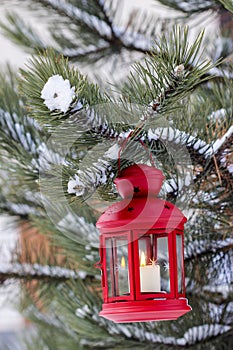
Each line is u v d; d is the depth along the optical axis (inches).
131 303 62.8
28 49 89.0
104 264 64.3
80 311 85.7
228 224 77.7
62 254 87.4
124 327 84.6
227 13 89.2
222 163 71.4
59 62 63.4
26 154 79.2
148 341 84.2
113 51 88.5
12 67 85.1
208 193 75.3
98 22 88.2
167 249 62.9
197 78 62.7
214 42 88.3
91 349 88.0
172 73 61.4
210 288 83.4
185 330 83.4
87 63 88.5
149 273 62.8
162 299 62.9
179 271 64.3
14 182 85.4
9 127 79.1
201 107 74.5
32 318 90.4
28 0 88.7
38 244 93.4
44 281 88.2
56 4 88.4
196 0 88.8
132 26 88.4
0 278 88.0
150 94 62.4
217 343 83.4
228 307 83.4
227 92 80.3
